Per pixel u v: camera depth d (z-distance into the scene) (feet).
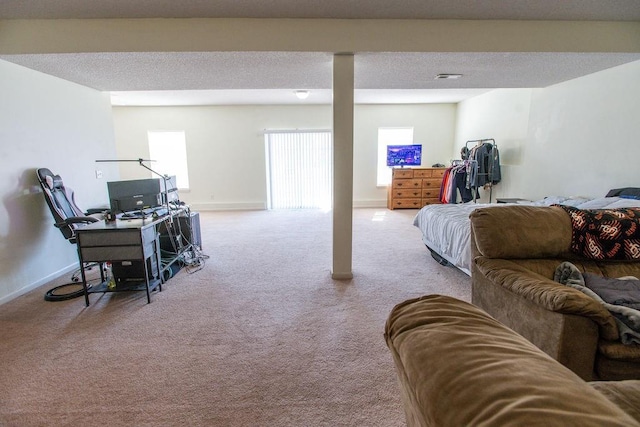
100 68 9.95
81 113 12.45
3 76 9.30
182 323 7.89
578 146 11.96
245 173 23.09
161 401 5.35
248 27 8.48
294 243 14.96
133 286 9.63
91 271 11.59
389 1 7.62
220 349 6.80
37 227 10.39
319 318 8.04
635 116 9.86
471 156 17.43
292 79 11.66
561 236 6.13
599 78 10.94
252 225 18.63
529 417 1.68
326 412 5.08
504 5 7.86
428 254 13.00
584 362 4.41
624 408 2.69
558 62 9.81
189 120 22.31
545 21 8.76
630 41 8.90
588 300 4.33
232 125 22.50
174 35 8.41
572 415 1.68
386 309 8.47
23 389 5.67
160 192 10.90
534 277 5.32
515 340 2.50
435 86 13.44
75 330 7.61
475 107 19.88
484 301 6.43
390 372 6.00
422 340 2.59
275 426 4.83
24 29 8.28
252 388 5.63
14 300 9.30
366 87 13.73
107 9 7.79
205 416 5.03
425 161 23.56
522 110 15.24
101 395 5.51
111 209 9.73
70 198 11.20
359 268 11.53
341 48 8.65
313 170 23.30
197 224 13.37
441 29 8.69
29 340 7.20
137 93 17.30
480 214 6.54
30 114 10.19
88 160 12.84
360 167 23.52
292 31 8.54
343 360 6.37
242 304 8.88
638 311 4.45
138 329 7.64
